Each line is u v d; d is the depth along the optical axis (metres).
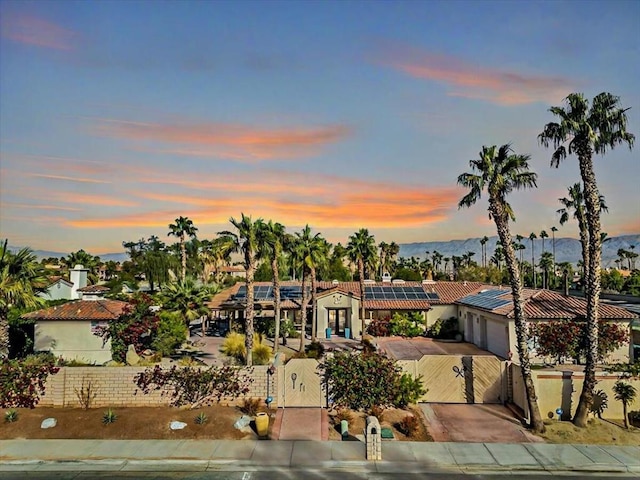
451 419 20.55
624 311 26.86
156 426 19.33
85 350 29.09
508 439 18.59
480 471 15.99
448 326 41.56
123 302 32.75
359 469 16.08
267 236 27.28
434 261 134.38
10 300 23.39
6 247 24.19
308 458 16.81
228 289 48.94
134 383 21.50
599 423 19.78
